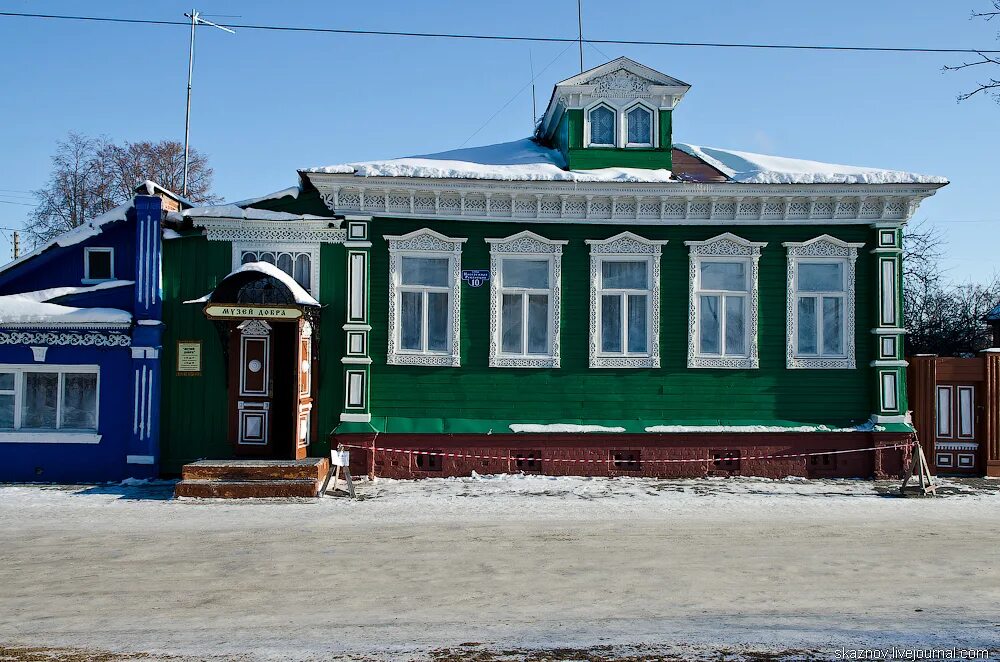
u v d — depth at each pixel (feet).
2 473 50.03
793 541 35.60
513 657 22.07
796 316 54.24
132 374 50.29
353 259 51.70
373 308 52.26
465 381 52.65
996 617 25.81
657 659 21.99
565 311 53.52
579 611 26.17
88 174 138.21
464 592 28.17
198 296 51.29
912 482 50.16
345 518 39.88
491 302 52.85
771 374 53.93
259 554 33.01
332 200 51.72
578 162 57.21
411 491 47.32
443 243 52.75
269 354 51.11
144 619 25.43
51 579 29.63
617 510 42.06
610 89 57.57
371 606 26.68
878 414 53.42
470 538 35.86
